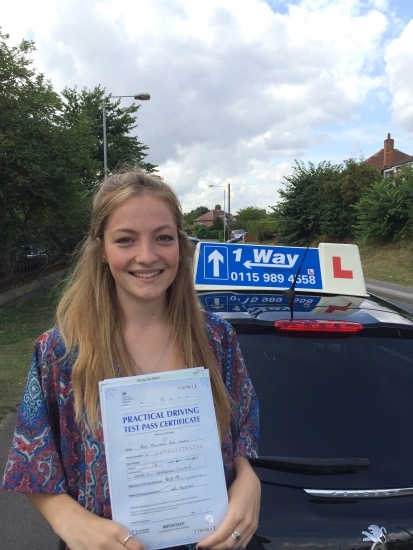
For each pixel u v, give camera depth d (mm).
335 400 2064
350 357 2209
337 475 1813
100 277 1426
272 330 2254
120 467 1271
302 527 1676
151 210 1385
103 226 1418
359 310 2523
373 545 1652
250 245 3264
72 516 1244
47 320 10258
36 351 1344
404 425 1995
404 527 1690
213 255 3170
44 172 10617
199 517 1303
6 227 11859
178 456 1313
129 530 1253
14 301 12078
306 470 1812
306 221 31203
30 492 1258
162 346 1446
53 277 16047
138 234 1378
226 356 1551
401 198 23531
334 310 2494
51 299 13148
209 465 1332
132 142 33062
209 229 85625
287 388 2094
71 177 11492
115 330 1396
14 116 10711
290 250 3264
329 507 1729
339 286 3119
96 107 32094
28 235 13539
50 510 1269
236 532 1299
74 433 1331
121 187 1401
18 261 13711
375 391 2098
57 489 1275
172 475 1301
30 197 11523
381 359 2211
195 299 1508
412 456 1897
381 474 1831
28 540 3064
